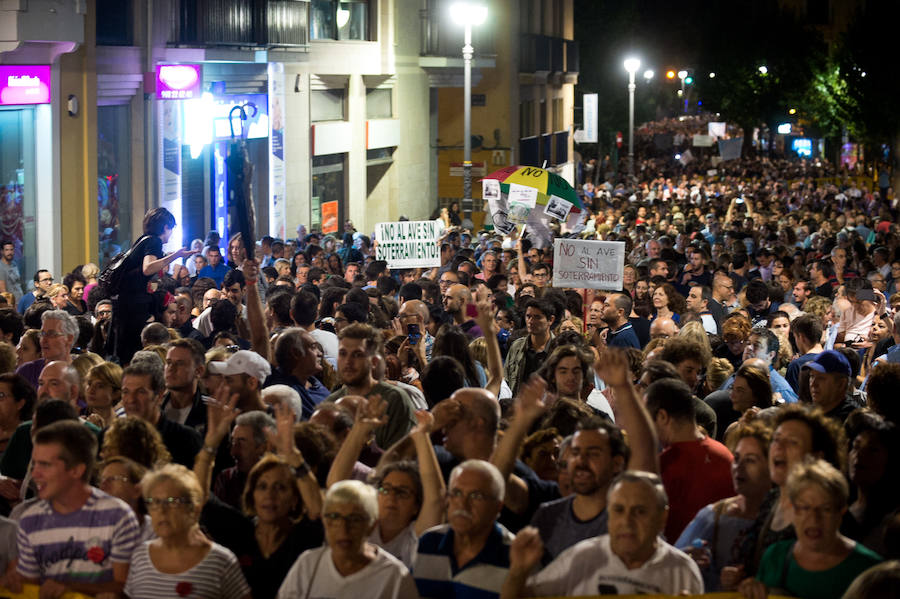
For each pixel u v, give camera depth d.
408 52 39.94
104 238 25.73
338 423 7.34
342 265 21.16
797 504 5.41
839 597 5.37
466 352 9.94
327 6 35.53
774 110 89.19
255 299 10.47
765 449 6.25
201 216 30.12
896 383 8.17
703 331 10.47
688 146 97.75
